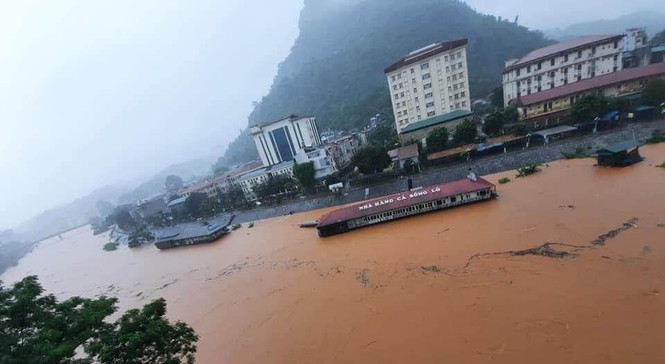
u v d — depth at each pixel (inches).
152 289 2193.7
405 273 1417.3
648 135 1936.5
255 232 2763.3
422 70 3361.2
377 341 1074.7
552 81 2903.5
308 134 4333.2
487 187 1838.1
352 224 2101.4
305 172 2908.5
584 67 2773.1
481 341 949.2
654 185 1482.5
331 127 5895.7
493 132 2539.4
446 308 1127.0
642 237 1183.6
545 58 2856.8
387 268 1503.4
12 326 639.1
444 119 3043.8
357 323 1193.4
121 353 653.9
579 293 1018.7
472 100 4411.9
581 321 917.2
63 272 3661.4
